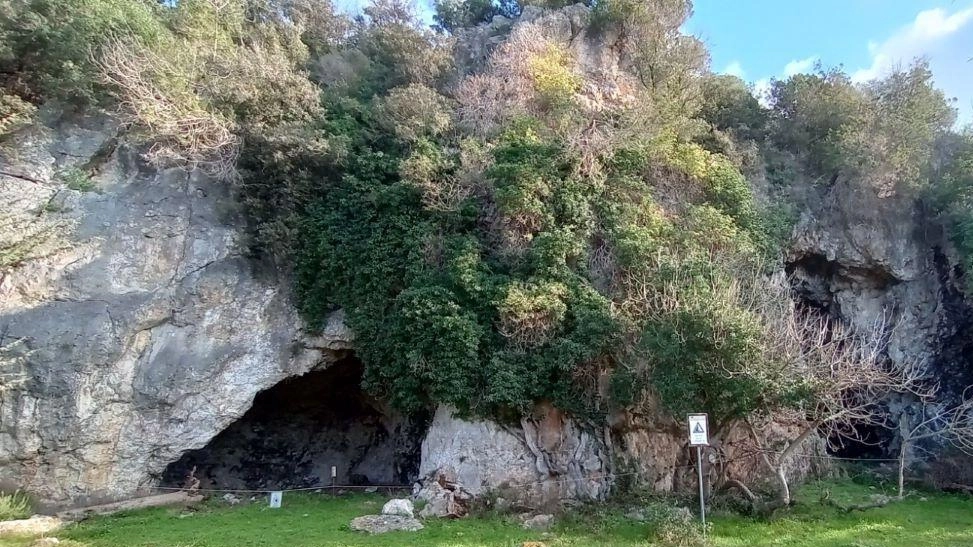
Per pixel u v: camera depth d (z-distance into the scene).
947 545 10.17
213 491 16.17
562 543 10.23
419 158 16.59
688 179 18.47
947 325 19.89
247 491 16.58
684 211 17.61
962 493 15.52
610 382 14.05
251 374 16.34
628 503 12.74
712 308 11.94
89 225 15.85
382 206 16.80
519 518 12.12
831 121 22.52
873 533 10.88
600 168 17.27
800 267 21.72
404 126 17.84
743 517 11.80
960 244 19.50
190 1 19.45
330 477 19.34
